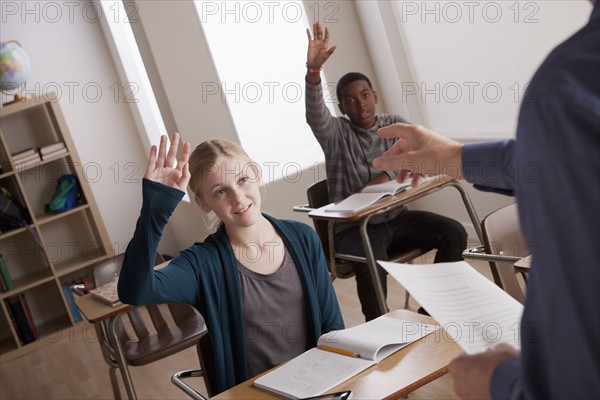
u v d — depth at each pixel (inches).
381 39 191.9
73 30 222.4
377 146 143.9
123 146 230.7
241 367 71.6
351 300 168.1
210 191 71.4
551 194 22.7
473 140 176.7
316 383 56.1
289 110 197.8
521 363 25.3
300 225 77.2
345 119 145.8
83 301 119.3
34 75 219.3
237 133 185.5
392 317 67.4
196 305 71.8
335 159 143.1
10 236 215.6
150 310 129.0
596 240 21.9
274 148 196.4
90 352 184.5
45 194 216.7
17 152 212.4
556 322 23.2
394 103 199.5
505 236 92.4
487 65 165.6
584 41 22.8
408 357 57.6
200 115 181.3
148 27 174.2
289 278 74.1
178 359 161.2
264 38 194.1
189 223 210.7
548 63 23.4
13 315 198.4
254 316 72.5
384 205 121.2
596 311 22.2
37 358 192.1
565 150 22.2
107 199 230.2
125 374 113.3
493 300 39.8
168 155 64.8
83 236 223.0
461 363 29.6
